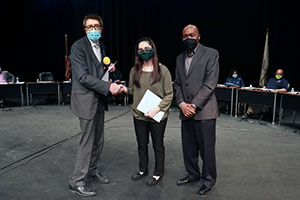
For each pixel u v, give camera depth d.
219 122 5.26
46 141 3.90
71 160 3.15
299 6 7.30
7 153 3.38
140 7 8.89
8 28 9.23
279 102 5.15
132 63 9.21
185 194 2.35
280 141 3.97
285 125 5.03
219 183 2.57
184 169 2.91
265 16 7.64
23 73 9.68
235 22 7.99
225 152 3.46
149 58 2.35
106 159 3.20
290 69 7.67
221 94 6.06
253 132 4.48
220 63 8.34
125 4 8.92
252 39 7.87
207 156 2.29
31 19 9.42
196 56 2.22
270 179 2.66
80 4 9.20
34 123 5.05
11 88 6.68
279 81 5.67
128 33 9.10
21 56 9.57
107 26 9.11
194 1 8.35
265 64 7.11
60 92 7.70
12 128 4.66
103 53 2.40
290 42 7.56
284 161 3.15
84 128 2.23
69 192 2.38
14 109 6.52
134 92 2.46
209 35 8.33
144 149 2.57
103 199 2.26
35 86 6.96
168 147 3.66
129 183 2.56
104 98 2.43
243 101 5.62
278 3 7.47
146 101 2.35
